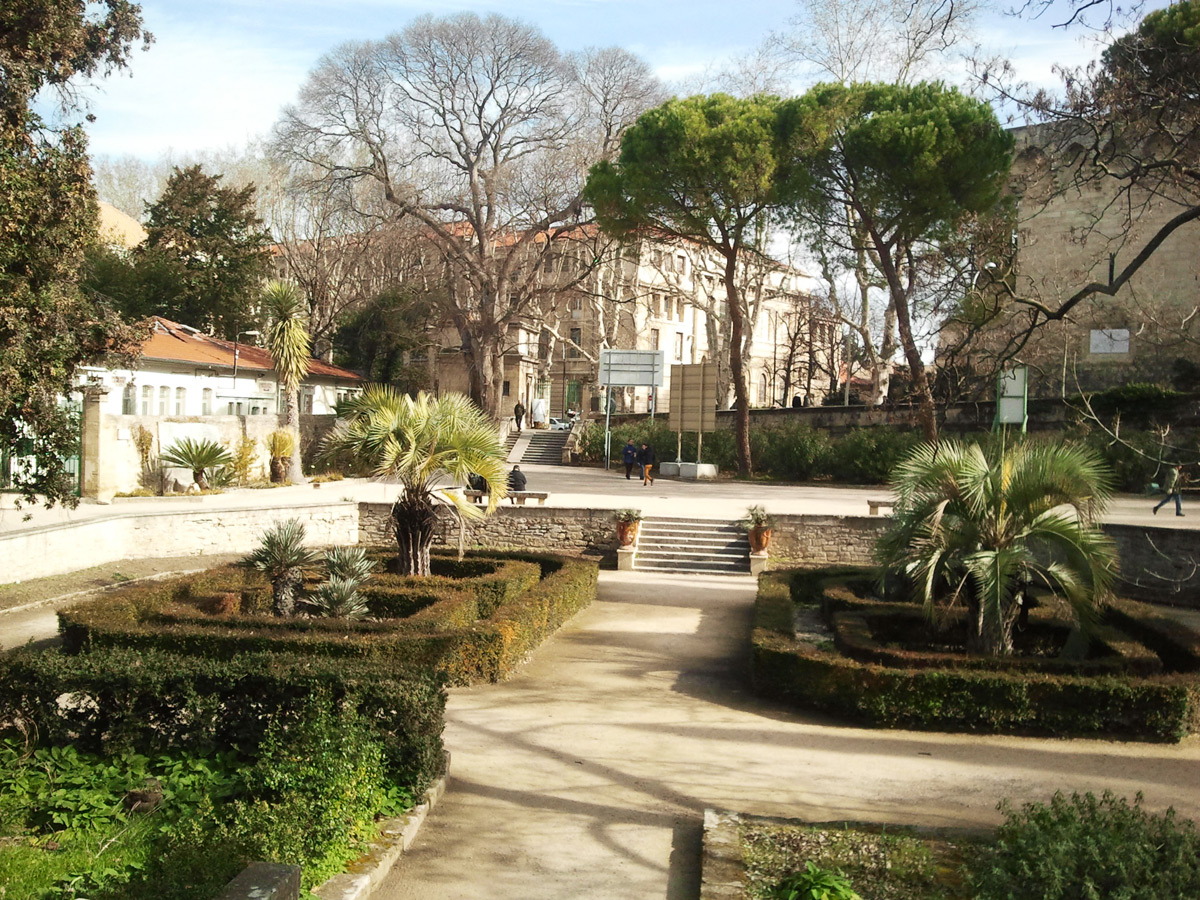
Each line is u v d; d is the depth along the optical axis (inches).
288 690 295.9
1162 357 1286.9
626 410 2605.8
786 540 846.5
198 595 539.5
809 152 1141.1
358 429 598.9
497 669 448.8
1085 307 1325.0
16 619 570.3
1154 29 614.2
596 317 1982.0
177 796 265.7
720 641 564.7
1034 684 377.7
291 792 244.8
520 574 623.2
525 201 1739.7
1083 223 1350.9
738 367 1395.2
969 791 307.0
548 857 251.4
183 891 193.8
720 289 2726.4
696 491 1218.6
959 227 927.0
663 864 248.7
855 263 1268.5
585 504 1019.3
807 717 401.4
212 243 1766.7
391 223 1748.3
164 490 1073.5
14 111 424.2
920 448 471.5
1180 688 366.3
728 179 1179.3
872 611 525.0
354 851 241.6
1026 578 442.3
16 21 440.1
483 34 1716.3
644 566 845.2
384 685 291.7
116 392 1222.9
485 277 1729.8
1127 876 194.5
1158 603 698.8
